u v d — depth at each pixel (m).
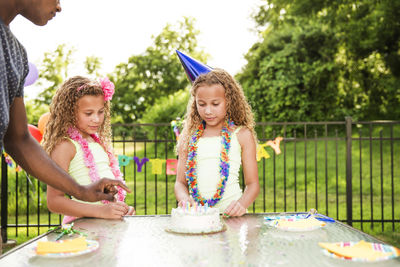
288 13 13.12
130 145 13.30
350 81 12.23
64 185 1.49
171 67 19.48
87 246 1.20
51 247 1.17
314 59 11.84
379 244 1.17
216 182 2.10
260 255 1.13
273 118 11.73
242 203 1.95
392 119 11.78
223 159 2.08
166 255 1.14
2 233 4.63
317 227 1.43
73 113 2.01
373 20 11.45
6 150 1.47
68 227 1.40
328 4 11.97
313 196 7.35
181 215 1.45
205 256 1.13
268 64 11.69
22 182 6.55
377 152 9.49
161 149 10.32
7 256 1.14
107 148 2.21
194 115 2.28
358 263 1.06
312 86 11.76
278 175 8.77
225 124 2.19
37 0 1.37
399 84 11.77
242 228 1.46
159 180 9.27
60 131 1.99
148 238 1.33
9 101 1.28
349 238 1.31
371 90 12.24
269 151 10.24
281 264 1.06
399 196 7.07
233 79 2.24
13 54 1.28
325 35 11.68
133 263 1.08
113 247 1.22
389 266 1.03
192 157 2.14
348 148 4.80
